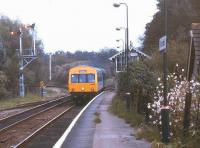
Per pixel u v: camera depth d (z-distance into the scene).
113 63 87.75
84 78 54.53
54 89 105.56
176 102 18.39
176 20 73.94
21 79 77.81
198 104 16.86
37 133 25.45
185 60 39.72
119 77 49.03
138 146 18.08
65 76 131.38
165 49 16.62
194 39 29.80
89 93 54.44
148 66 34.12
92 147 18.50
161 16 77.00
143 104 27.62
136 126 24.80
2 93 68.31
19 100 66.81
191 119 16.80
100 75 64.94
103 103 47.94
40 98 73.19
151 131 20.19
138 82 30.86
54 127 29.45
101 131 24.08
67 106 50.56
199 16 73.81
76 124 28.14
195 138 15.98
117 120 30.16
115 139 20.52
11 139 24.56
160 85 22.56
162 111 16.64
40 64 101.50
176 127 17.62
